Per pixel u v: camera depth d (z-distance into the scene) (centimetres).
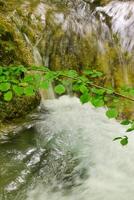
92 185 441
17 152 484
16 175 439
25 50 645
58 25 761
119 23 813
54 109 625
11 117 548
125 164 489
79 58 747
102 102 239
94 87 250
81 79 246
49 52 718
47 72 250
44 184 432
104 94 246
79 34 771
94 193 428
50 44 725
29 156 479
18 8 748
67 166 468
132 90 251
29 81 250
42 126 555
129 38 782
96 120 610
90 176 457
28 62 628
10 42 616
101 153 507
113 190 436
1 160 464
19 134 527
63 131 553
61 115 604
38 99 613
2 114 538
